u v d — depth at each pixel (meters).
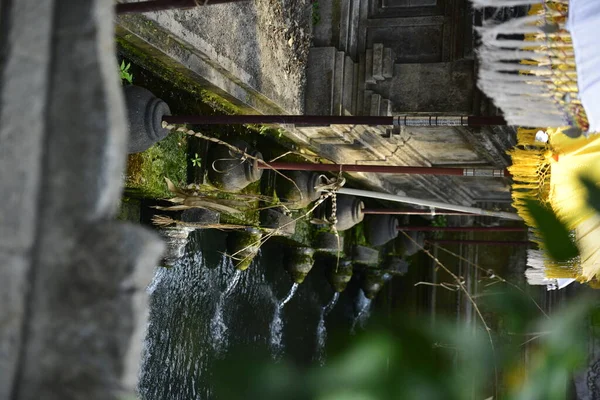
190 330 9.13
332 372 1.30
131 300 1.76
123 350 1.73
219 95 7.08
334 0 8.38
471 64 7.93
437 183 12.40
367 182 11.16
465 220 15.80
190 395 9.15
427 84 8.07
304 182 8.88
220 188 7.45
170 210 7.32
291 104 7.95
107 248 1.76
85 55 1.81
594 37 3.62
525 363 1.71
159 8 3.92
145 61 6.17
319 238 10.88
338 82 8.18
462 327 1.61
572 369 1.57
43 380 1.76
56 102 1.82
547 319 1.70
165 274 8.55
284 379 1.31
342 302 13.90
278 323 11.48
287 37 7.82
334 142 8.81
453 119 4.90
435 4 8.12
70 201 1.79
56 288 1.79
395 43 8.27
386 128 8.46
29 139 1.83
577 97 3.90
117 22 5.25
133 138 5.82
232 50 6.73
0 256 1.81
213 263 9.58
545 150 5.64
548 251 1.48
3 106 1.86
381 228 12.54
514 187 5.77
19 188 1.82
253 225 8.61
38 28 1.86
